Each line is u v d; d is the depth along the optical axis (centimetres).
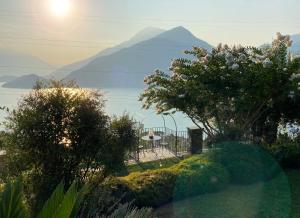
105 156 796
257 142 1363
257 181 1098
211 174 1005
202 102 1306
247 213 867
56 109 751
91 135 767
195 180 975
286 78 1248
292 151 1304
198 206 909
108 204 728
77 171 772
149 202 892
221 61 1263
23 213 339
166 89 1355
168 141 1920
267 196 986
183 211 885
